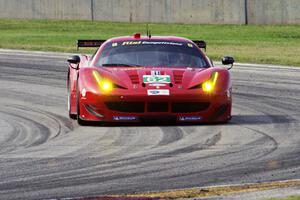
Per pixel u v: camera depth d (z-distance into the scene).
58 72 56.81
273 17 107.56
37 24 119.94
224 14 110.88
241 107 38.72
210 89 32.62
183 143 28.41
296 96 43.06
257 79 51.97
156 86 32.47
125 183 21.83
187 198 19.84
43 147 27.89
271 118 34.81
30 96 43.31
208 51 76.75
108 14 120.44
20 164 24.73
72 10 123.50
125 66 34.53
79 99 33.06
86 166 24.34
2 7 128.25
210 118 32.72
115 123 33.47
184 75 33.31
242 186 21.19
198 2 112.62
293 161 24.83
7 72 56.72
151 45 35.88
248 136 29.88
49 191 20.88
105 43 36.50
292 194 20.23
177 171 23.45
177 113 32.38
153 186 21.42
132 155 26.16
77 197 20.06
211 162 24.78
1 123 34.00
